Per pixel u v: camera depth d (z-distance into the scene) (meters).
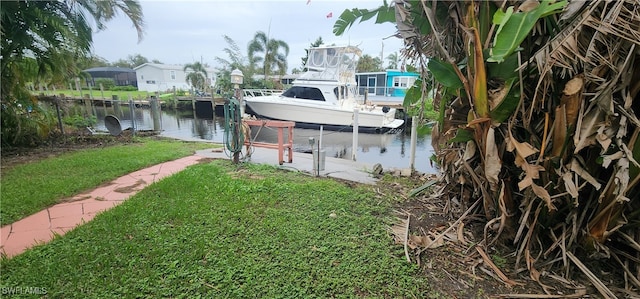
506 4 1.87
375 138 11.01
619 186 1.77
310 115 11.61
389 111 12.11
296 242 2.52
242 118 5.23
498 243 2.46
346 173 4.71
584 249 2.11
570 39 1.68
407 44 2.80
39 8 6.15
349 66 12.60
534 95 1.91
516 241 2.27
